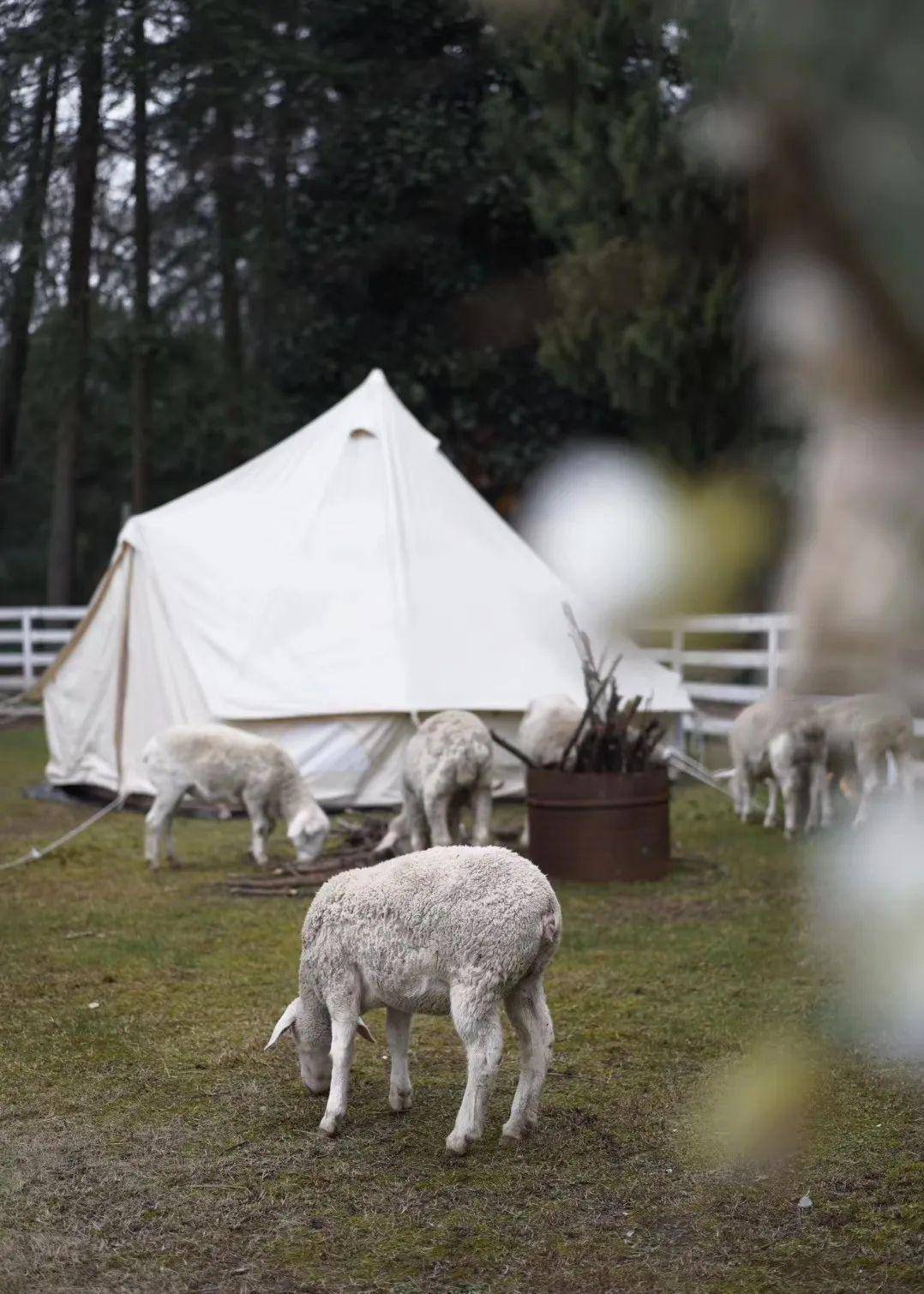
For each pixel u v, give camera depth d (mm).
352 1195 4023
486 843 8547
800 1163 4105
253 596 11656
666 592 712
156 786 9336
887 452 611
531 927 4180
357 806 11328
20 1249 3668
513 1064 5258
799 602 635
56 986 6426
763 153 606
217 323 24656
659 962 6652
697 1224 3736
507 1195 3988
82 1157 4352
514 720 11789
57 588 23703
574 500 753
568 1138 4418
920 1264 3393
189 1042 5562
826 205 595
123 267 19953
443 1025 5871
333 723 11234
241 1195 4031
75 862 9711
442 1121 4629
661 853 8758
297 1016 4719
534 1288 3375
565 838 8703
